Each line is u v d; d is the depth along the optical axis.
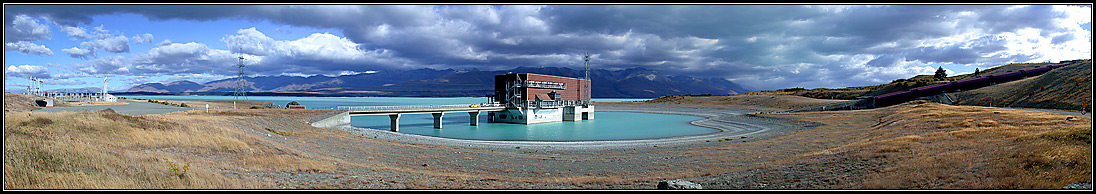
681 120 119.31
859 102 119.25
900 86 156.00
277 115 65.06
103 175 19.86
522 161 35.69
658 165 33.00
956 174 19.58
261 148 34.06
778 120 92.12
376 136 60.38
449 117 130.00
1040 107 82.06
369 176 25.56
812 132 61.22
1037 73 135.12
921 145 29.58
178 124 39.59
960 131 36.00
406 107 90.88
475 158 37.12
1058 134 24.52
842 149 33.59
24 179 18.02
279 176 23.84
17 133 23.84
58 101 104.00
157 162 23.66
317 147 39.84
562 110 115.94
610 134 77.38
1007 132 30.92
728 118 110.25
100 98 137.25
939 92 123.19
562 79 120.06
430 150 42.19
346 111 76.19
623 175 28.23
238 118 55.12
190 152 29.02
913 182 19.22
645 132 81.56
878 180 20.33
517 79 106.38
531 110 105.25
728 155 37.72
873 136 44.09
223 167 25.06
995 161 20.78
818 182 21.59
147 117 39.69
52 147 22.23
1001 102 98.94
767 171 26.25
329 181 23.19
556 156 39.75
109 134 30.25
